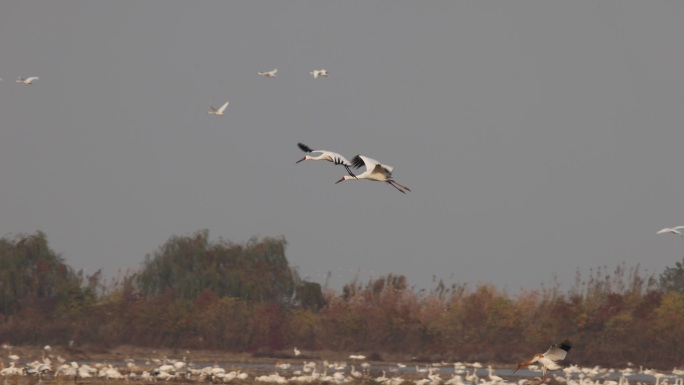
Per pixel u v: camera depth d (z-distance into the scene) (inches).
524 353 3238.2
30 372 2054.6
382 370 2795.3
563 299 3346.5
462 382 2075.5
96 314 3341.5
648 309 3243.1
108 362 2812.5
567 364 3090.6
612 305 3280.0
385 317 3393.2
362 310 3484.3
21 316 3371.1
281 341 3302.2
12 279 3452.3
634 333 3142.2
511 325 3324.3
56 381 1995.6
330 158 1259.8
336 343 3366.1
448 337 3348.9
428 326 3376.0
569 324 3223.4
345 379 2139.5
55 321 3321.9
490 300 3444.9
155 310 3331.7
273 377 2081.7
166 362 2687.0
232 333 3267.7
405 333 3348.9
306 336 3383.4
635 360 3107.8
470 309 3427.7
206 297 3440.0
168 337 3289.9
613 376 2763.3
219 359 3031.5
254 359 3078.2
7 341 3203.7
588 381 2126.0
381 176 1230.9
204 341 3275.1
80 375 2044.8
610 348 3147.1
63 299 3422.7
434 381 2108.8
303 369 2647.6
